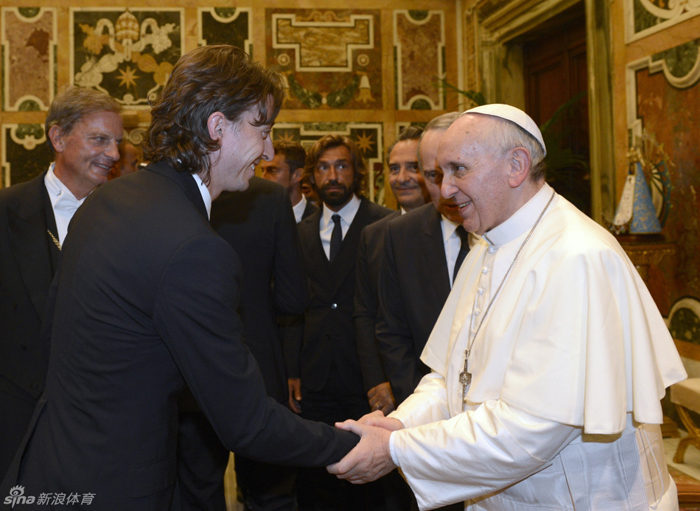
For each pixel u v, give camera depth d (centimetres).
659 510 146
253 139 151
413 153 280
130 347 133
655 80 447
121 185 147
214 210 239
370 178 744
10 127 706
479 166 153
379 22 743
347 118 741
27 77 708
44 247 218
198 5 724
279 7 732
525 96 697
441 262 219
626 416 143
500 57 690
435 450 150
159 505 136
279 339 256
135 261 132
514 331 149
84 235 141
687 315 423
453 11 750
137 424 133
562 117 628
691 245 417
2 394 209
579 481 144
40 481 132
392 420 174
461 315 174
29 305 212
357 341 263
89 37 714
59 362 138
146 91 719
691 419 409
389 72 745
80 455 131
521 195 158
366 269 265
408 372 221
